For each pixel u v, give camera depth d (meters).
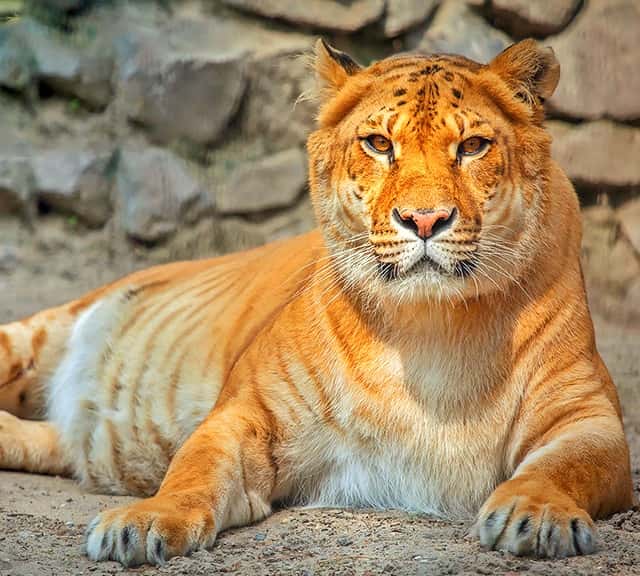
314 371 8.70
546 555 7.18
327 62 8.91
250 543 7.84
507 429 8.55
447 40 17.70
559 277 8.61
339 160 8.48
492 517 7.41
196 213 17.52
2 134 17.72
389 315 8.44
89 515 8.96
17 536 8.02
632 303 16.77
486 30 17.83
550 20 17.56
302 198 17.78
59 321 11.81
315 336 8.73
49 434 10.84
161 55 17.59
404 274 7.98
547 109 17.48
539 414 8.49
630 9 17.58
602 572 6.91
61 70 17.58
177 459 8.38
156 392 10.27
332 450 8.77
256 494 8.55
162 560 7.35
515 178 8.26
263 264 10.55
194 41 17.80
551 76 8.62
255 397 8.81
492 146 8.15
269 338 9.02
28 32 17.88
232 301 10.36
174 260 17.45
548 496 7.49
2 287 16.39
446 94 8.22
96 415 10.61
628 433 12.14
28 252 17.27
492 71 8.52
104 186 17.52
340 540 7.75
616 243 17.33
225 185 17.64
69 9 17.97
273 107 17.80
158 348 10.51
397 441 8.59
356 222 8.32
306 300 8.90
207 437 8.50
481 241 8.04
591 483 7.86
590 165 17.31
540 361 8.52
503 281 8.23
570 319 8.62
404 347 8.48
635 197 17.42
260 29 18.02
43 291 16.25
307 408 8.71
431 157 8.02
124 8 18.05
